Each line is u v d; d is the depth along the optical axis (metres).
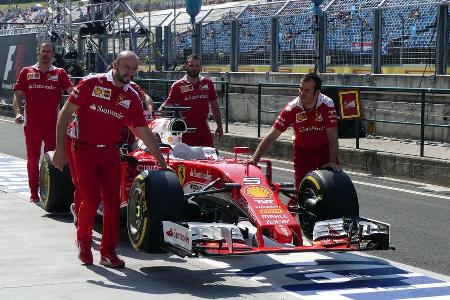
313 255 8.70
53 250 8.63
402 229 10.32
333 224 7.87
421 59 21.12
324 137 9.09
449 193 13.50
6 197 12.17
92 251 8.64
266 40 26.94
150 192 7.59
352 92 16.38
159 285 7.26
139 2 61.44
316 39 22.66
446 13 20.23
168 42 32.66
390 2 22.36
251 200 7.70
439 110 18.89
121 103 7.74
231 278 7.58
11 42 31.80
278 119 9.02
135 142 9.76
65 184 10.34
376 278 7.71
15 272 7.64
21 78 11.66
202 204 8.85
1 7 80.56
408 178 15.19
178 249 7.18
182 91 11.59
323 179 8.27
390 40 21.92
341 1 24.25
